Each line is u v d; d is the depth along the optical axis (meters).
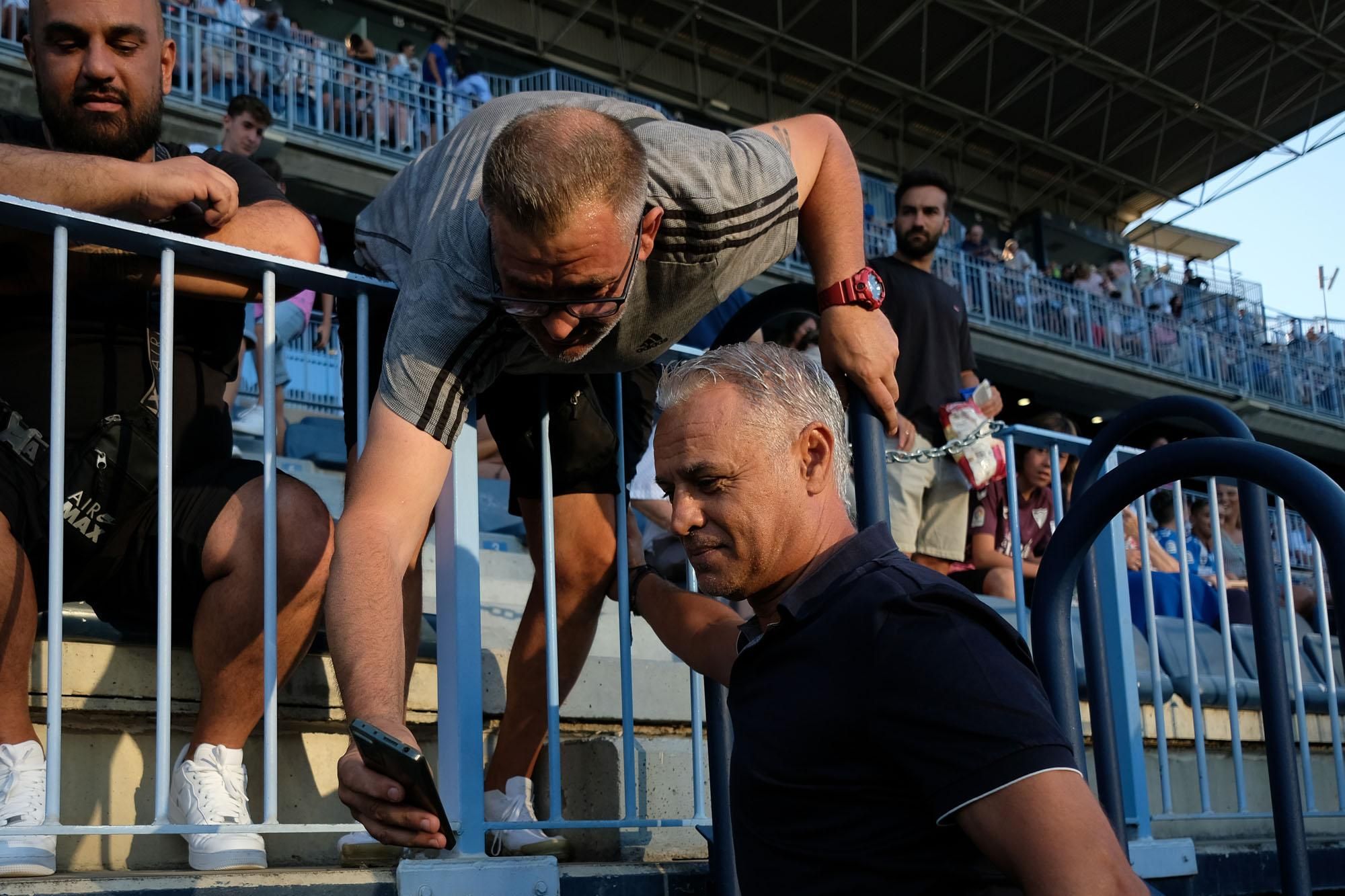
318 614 2.18
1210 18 21.28
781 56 22.12
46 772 1.73
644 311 1.98
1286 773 2.31
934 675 1.39
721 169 1.92
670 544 3.63
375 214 2.18
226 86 11.40
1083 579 2.64
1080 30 21.42
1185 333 19.23
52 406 1.82
